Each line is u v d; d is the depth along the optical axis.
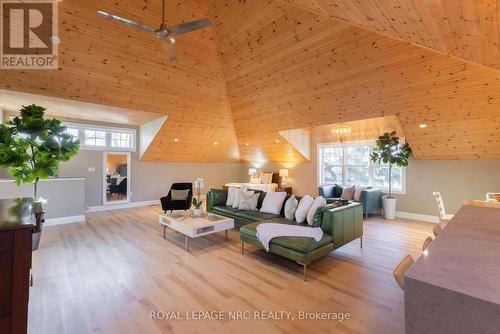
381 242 4.02
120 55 4.16
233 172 9.80
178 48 4.45
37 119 3.48
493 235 1.26
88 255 3.42
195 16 4.16
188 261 3.24
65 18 3.45
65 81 4.17
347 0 1.89
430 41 2.21
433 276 0.77
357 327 1.96
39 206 2.32
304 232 3.09
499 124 3.93
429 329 0.72
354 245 3.88
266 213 4.30
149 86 4.89
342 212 3.30
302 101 5.12
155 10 3.80
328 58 3.96
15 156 3.45
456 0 1.46
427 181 5.52
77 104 4.85
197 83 5.31
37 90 4.14
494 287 0.69
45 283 2.63
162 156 7.55
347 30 3.44
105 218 5.69
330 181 7.42
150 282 2.67
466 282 0.72
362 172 6.72
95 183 6.58
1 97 4.39
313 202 3.60
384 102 4.36
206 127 6.85
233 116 6.78
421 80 3.70
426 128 4.61
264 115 6.14
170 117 5.92
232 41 4.48
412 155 5.70
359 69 3.92
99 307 2.21
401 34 2.25
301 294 2.44
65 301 2.30
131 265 3.10
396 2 1.69
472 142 4.50
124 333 1.88
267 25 3.90
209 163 9.04
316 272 2.93
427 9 1.66
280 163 8.66
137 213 6.27
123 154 7.09
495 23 1.63
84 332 1.89
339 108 4.89
